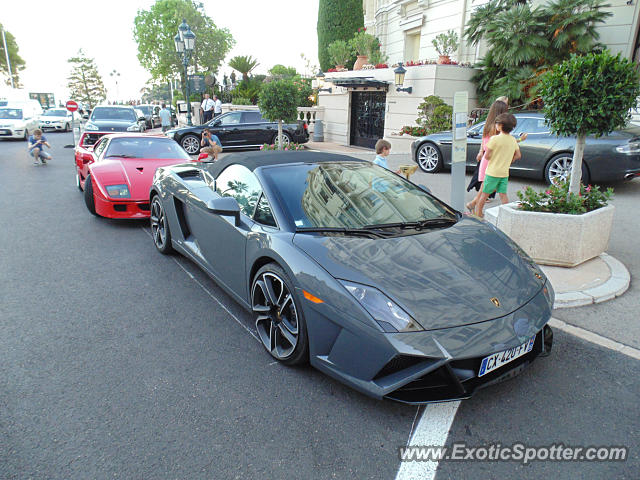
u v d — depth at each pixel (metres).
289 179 3.44
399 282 2.45
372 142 15.84
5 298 3.99
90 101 93.12
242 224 3.39
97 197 6.27
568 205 4.52
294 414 2.46
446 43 13.70
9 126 21.38
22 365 2.93
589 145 7.43
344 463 2.12
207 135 11.24
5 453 2.15
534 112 8.44
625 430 2.35
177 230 4.73
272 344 3.02
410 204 3.46
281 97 10.59
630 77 4.18
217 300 3.99
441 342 2.21
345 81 15.06
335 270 2.55
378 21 19.58
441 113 12.18
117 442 2.24
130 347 3.17
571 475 2.06
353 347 2.38
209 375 2.83
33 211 7.44
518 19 10.95
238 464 2.11
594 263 4.54
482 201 6.02
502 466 2.11
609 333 3.35
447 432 2.34
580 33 10.36
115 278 4.49
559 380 2.79
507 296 2.51
